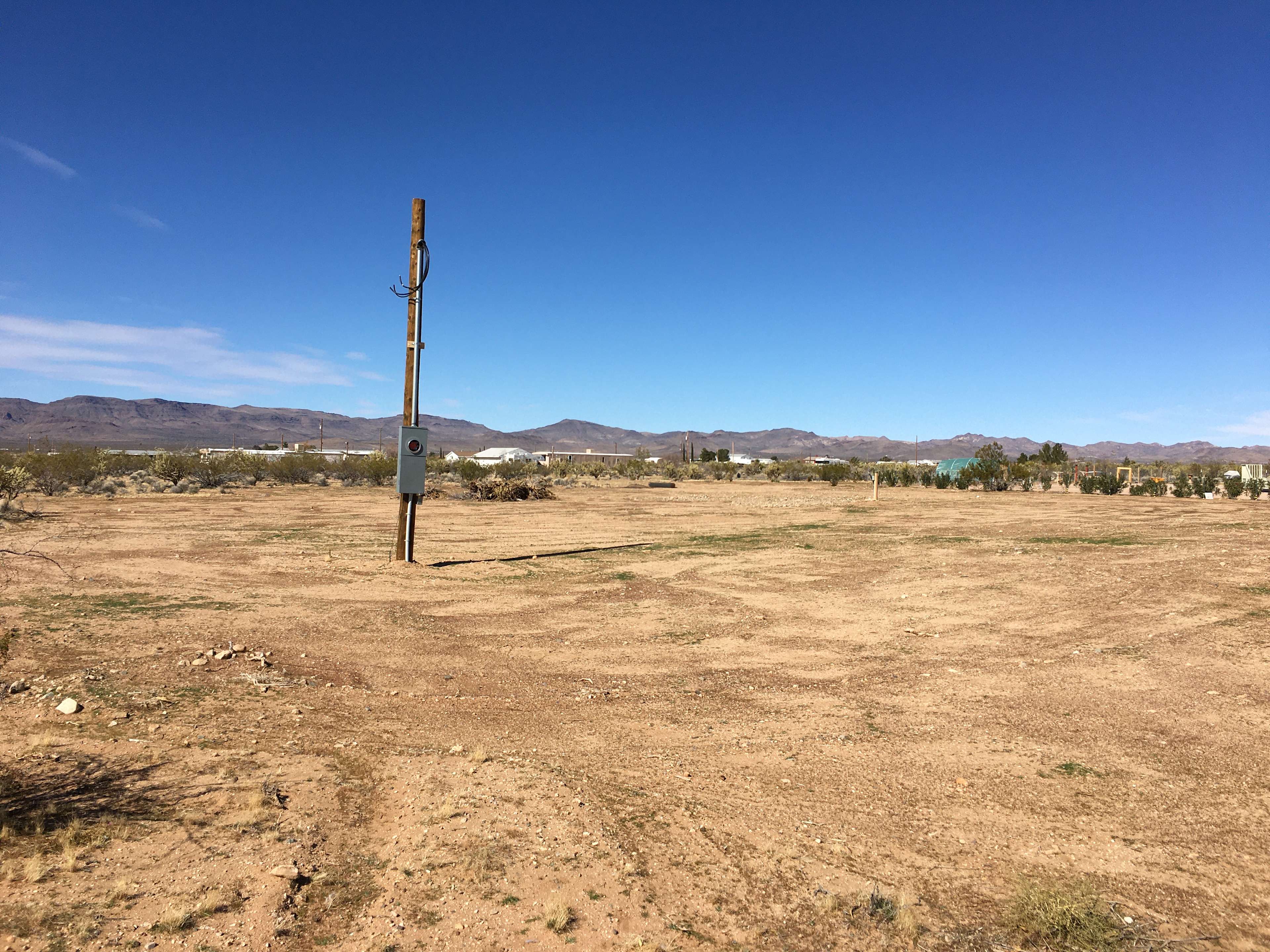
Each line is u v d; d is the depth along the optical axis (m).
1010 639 10.77
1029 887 4.47
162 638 10.17
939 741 7.00
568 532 24.98
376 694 8.35
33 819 4.97
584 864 4.74
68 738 6.57
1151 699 8.08
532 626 11.77
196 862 4.55
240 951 3.74
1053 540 21.09
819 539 22.41
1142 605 12.49
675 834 5.18
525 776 6.11
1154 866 4.79
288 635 10.73
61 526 23.55
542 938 3.99
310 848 4.84
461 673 9.27
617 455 184.25
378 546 20.53
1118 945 3.96
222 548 19.28
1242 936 4.05
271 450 149.00
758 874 4.70
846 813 5.54
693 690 8.68
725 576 16.17
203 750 6.44
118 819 5.05
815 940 4.05
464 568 16.95
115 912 3.98
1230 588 13.30
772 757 6.64
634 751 6.79
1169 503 39.50
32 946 3.63
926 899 4.45
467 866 4.66
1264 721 7.35
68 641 9.77
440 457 79.12
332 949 3.84
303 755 6.46
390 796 5.72
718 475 82.19
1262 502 40.09
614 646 10.67
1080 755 6.61
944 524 27.23
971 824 5.37
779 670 9.52
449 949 3.87
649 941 4.00
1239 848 4.99
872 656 10.09
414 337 17.53
